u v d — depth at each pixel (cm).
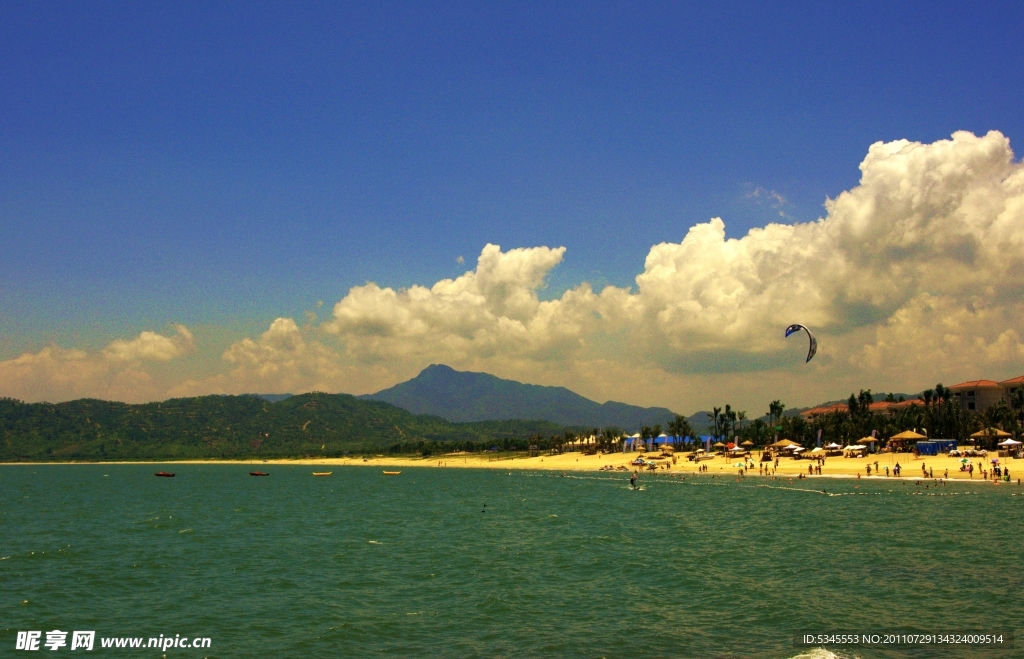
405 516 8569
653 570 4500
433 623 3378
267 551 5591
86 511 9862
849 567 4388
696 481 14350
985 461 12775
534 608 3609
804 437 19150
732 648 2902
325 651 3000
